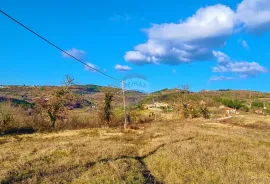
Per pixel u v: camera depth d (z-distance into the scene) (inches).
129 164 764.0
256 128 2342.5
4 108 1953.7
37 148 1087.0
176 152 940.0
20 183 584.7
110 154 913.5
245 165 780.6
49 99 2166.6
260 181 623.2
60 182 590.6
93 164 759.7
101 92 2452.0
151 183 605.0
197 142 1208.8
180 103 3351.4
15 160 850.8
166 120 2977.4
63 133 1791.3
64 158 839.7
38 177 631.8
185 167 732.0
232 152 965.8
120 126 2262.6
